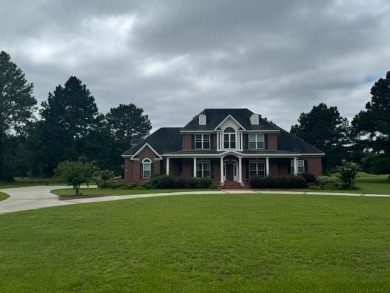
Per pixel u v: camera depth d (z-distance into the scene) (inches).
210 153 1453.0
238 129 1505.9
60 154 2335.1
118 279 253.4
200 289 231.1
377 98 1947.6
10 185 1823.3
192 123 1573.6
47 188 1487.5
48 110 2536.9
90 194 1032.8
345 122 2600.9
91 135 2608.3
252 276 256.8
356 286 232.5
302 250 320.5
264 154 1411.2
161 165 1561.3
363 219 486.3
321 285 235.1
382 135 1909.4
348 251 316.2
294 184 1273.4
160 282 245.0
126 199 830.5
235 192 1045.8
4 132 2190.0
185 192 1060.5
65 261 301.0
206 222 468.1
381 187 1298.0
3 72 2202.3
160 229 425.1
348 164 1209.4
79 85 2632.9
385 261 288.2
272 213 549.3
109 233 409.4
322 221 471.5
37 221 513.0
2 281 253.6
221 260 294.8
